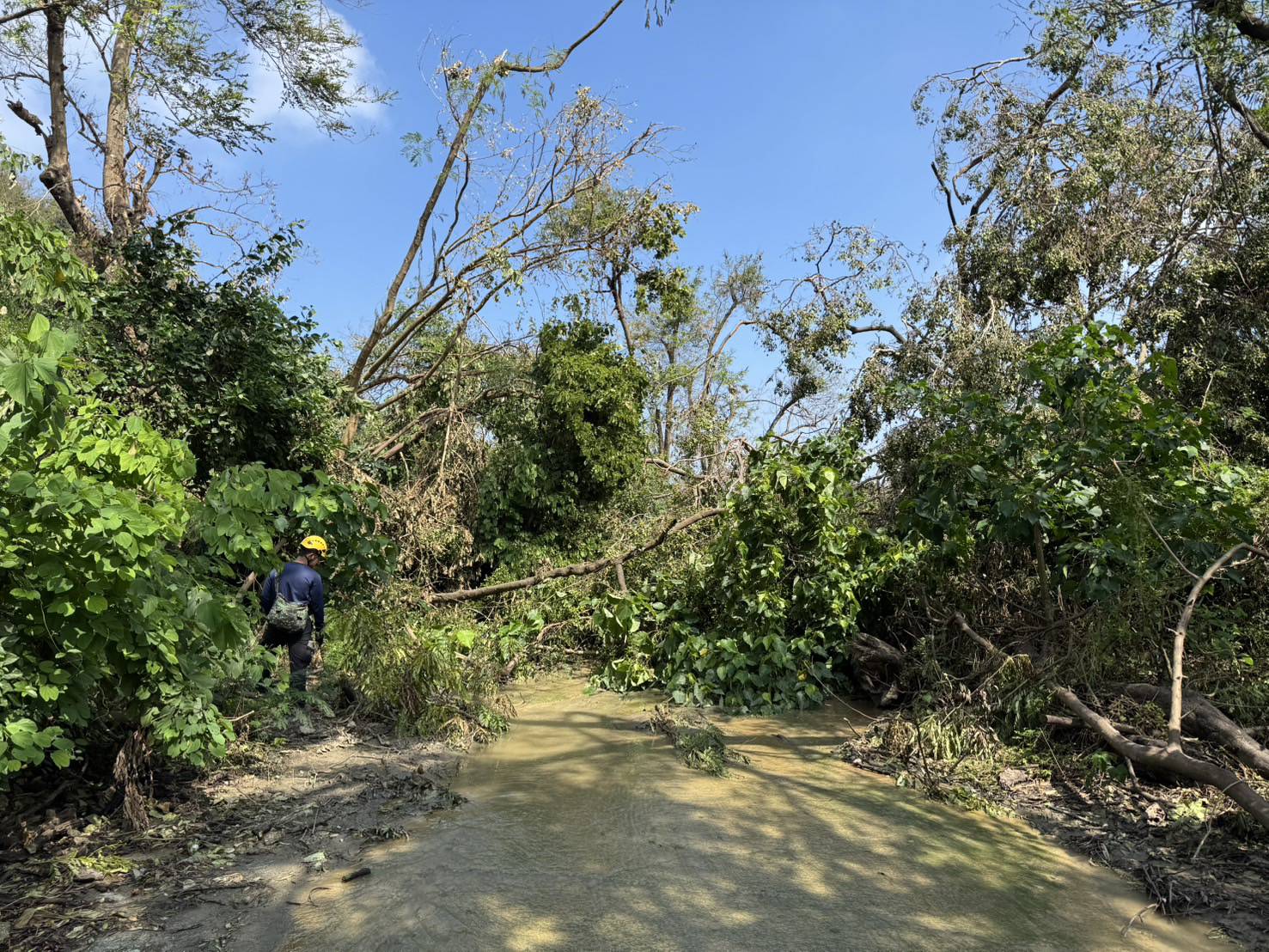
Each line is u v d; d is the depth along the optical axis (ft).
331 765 19.66
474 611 36.94
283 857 14.32
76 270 22.02
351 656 25.26
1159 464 21.61
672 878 13.66
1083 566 23.66
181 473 16.17
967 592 26.35
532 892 13.07
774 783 19.01
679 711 26.18
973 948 11.66
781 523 30.19
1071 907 13.07
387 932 11.67
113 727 16.98
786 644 27.68
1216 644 20.01
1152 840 15.56
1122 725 19.08
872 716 25.85
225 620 15.37
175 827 15.30
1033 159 41.98
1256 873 14.02
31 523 12.67
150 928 11.67
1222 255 37.83
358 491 27.48
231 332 36.35
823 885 13.57
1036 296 42.91
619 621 30.78
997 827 16.53
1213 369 35.09
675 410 78.43
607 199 61.57
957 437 23.82
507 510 48.57
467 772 19.83
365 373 58.59
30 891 12.61
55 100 50.24
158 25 49.11
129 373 34.09
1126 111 41.09
